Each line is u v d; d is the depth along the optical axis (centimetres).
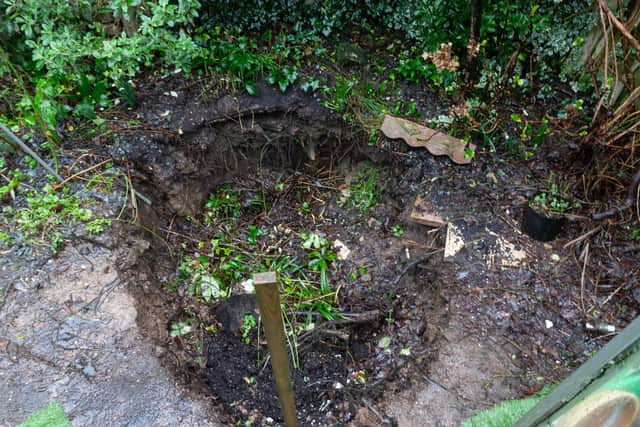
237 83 371
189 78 374
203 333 309
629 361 116
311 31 395
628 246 297
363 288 334
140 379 246
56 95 341
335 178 404
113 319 263
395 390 269
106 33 373
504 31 355
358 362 298
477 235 308
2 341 251
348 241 367
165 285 324
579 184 320
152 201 343
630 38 266
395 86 376
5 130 290
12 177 313
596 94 313
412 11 381
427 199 330
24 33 358
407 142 350
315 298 329
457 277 292
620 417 115
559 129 345
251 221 383
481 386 252
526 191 323
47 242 288
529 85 366
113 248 291
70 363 247
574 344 265
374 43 399
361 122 363
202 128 364
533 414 159
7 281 271
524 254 299
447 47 300
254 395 285
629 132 306
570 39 348
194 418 237
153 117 357
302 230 379
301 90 374
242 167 397
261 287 141
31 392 237
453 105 357
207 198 386
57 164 317
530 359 260
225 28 393
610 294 280
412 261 326
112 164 328
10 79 359
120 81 348
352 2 393
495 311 277
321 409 281
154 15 339
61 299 268
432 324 288
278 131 381
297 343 305
